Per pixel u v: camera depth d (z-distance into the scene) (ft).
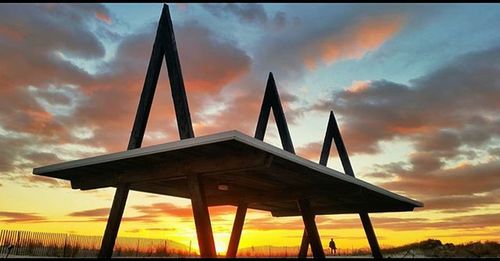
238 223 38.06
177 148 20.10
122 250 59.98
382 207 41.70
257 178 29.76
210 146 19.85
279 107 36.50
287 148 34.94
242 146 19.74
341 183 31.22
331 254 72.18
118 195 26.53
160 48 28.27
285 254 65.21
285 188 34.58
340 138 43.80
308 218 32.63
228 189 35.29
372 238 41.42
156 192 35.70
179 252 61.05
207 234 21.24
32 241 54.03
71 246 56.18
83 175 28.73
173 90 25.77
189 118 24.63
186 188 33.76
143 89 28.19
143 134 27.50
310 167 24.57
